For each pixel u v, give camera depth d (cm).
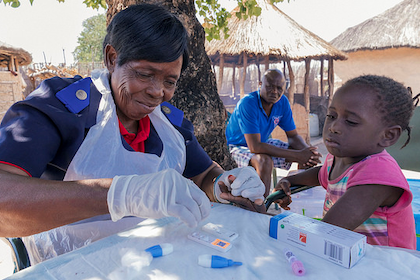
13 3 269
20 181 83
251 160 290
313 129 1004
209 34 326
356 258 73
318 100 1010
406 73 1043
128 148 120
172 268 71
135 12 103
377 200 110
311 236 78
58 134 103
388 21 1084
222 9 314
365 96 113
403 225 119
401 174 115
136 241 85
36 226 85
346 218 107
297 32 935
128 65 105
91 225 114
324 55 903
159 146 131
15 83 1045
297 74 1051
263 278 68
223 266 72
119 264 73
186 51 113
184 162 144
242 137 334
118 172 114
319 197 182
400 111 114
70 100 109
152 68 103
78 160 107
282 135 847
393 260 75
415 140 340
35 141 93
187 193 89
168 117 149
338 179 129
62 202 82
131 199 85
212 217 102
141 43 99
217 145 258
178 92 242
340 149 122
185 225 95
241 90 923
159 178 86
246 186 116
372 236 120
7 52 1012
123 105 117
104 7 312
